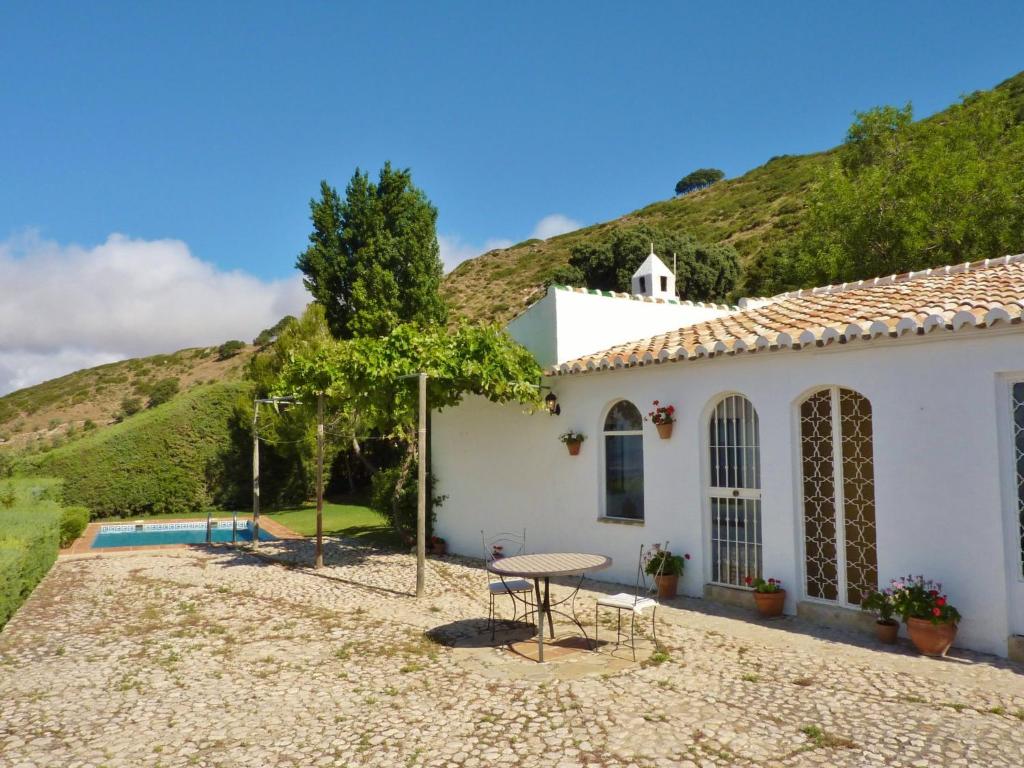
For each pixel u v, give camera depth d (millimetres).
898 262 23844
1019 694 6012
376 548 16047
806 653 7387
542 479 13008
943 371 7586
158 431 24391
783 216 59938
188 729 5738
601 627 8641
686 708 5879
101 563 15148
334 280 27750
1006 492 7137
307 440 23047
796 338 8625
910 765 4738
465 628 8828
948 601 7465
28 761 5188
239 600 10914
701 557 10109
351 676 7027
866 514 8375
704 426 10188
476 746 5266
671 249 44312
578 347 12875
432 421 16141
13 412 66625
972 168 23172
